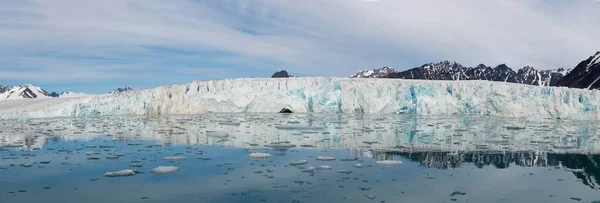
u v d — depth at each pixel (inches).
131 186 549.6
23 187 546.0
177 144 911.0
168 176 602.2
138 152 807.7
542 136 1055.6
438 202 478.9
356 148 857.5
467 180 581.6
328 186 546.3
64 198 498.6
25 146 885.2
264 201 482.3
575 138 1018.1
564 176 609.0
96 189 535.8
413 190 527.8
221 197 498.9
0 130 1186.0
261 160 724.0
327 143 927.0
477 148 857.5
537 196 504.7
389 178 591.8
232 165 678.5
